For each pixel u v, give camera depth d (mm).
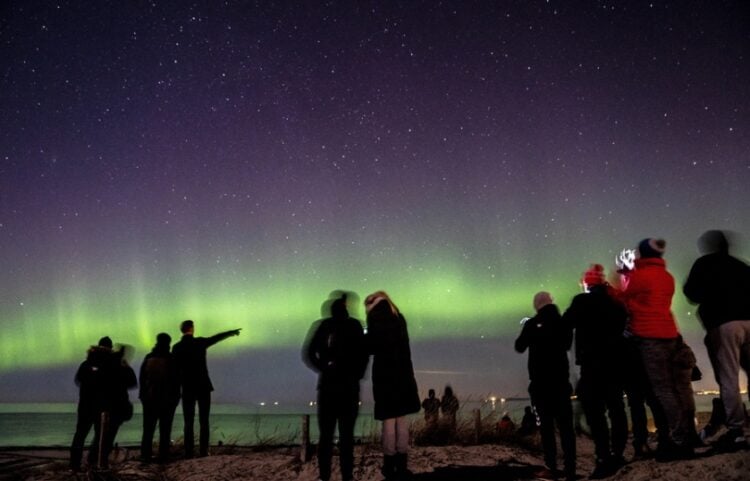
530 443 8812
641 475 5312
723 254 5570
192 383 8531
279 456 8031
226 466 7543
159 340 8750
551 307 6184
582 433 10305
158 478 7324
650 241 5988
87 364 7980
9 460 8695
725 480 4680
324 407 6039
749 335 5398
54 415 120562
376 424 8930
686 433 5617
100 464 7543
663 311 5812
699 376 6348
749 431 6484
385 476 5977
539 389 6055
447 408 9406
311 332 6230
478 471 6605
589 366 5875
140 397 8531
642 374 6078
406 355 6129
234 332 9016
